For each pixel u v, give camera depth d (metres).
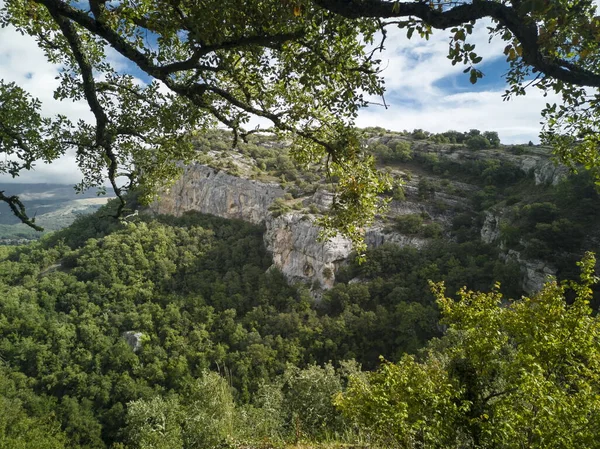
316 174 86.69
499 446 5.77
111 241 72.00
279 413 12.55
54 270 69.94
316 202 72.62
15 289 59.72
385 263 56.41
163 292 65.25
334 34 4.43
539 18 2.79
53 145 6.59
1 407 25.84
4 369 43.22
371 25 4.20
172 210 97.06
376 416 5.84
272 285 64.19
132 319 54.53
